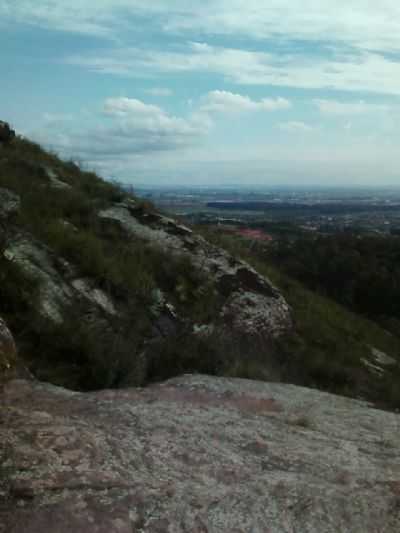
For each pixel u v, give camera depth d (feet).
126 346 22.79
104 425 14.14
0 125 41.63
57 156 44.04
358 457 14.87
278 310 33.78
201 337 26.68
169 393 18.37
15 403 14.89
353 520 11.57
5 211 27.66
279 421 17.33
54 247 27.32
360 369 34.12
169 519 10.68
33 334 21.35
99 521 10.27
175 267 31.65
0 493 10.56
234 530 10.73
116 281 27.27
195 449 13.74
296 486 12.36
